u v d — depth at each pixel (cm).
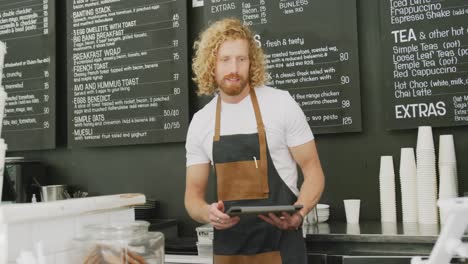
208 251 221
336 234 194
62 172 308
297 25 259
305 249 180
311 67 256
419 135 224
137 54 289
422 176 221
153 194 288
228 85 187
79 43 303
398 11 244
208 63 192
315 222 227
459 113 232
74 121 301
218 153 189
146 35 288
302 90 256
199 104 281
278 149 186
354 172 250
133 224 116
